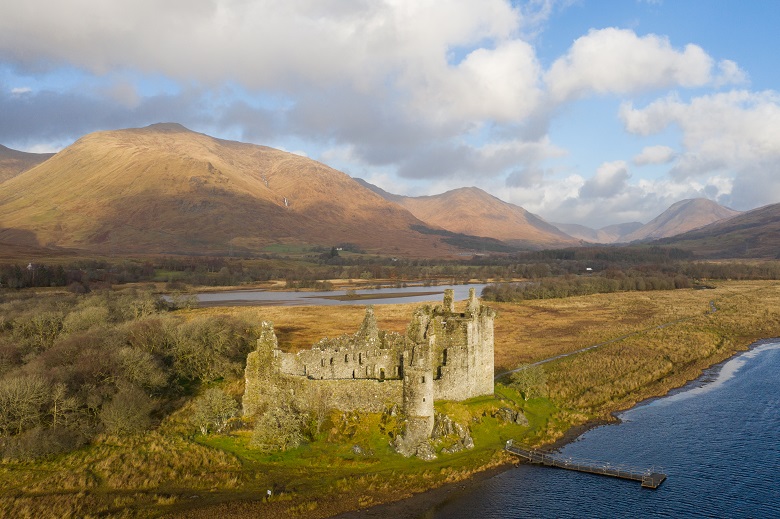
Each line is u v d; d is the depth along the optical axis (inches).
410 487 3132.4
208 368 5009.8
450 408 3868.1
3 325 6304.1
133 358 4411.9
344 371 4047.7
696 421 4357.8
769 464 3570.4
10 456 3302.2
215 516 2778.1
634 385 5305.1
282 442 3435.0
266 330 3909.9
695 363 6200.8
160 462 3297.2
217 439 3629.4
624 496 3147.1
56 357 4584.2
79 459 3331.7
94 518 2699.3
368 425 3612.2
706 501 3102.9
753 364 6269.7
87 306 7519.7
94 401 3838.6
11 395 3590.1
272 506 2878.9
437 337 4141.2
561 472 3427.7
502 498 3085.6
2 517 2679.6
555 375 5526.6
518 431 3971.5
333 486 3088.1
